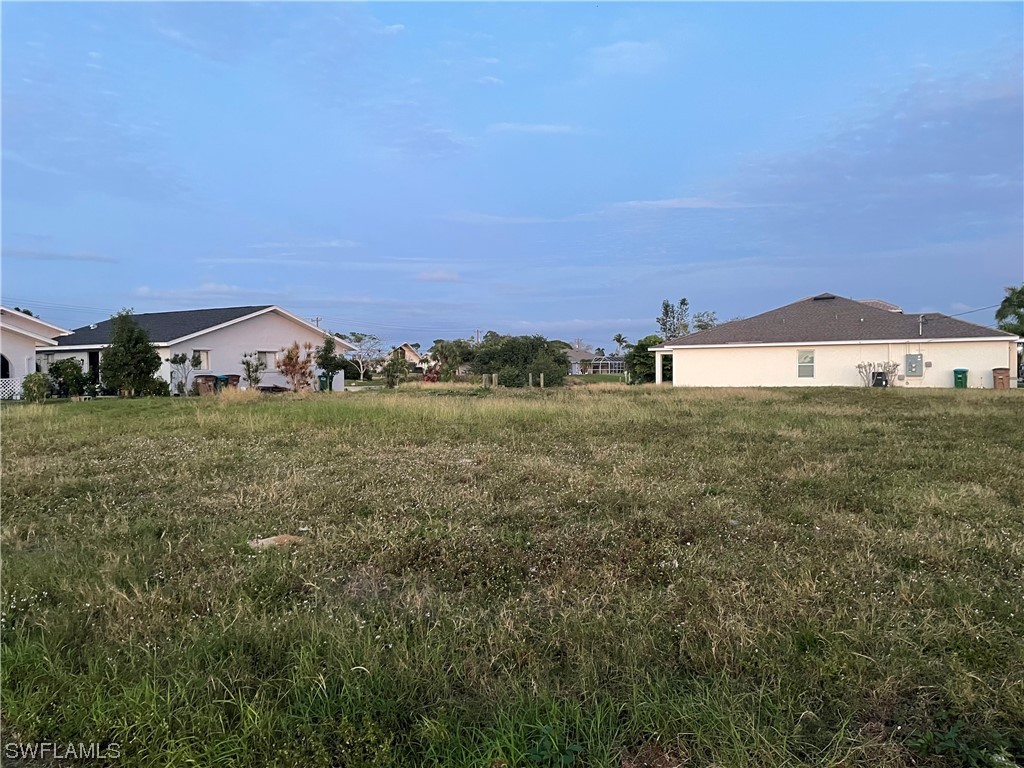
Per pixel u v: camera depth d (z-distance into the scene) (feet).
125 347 76.43
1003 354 78.13
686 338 94.02
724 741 7.75
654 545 15.05
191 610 11.55
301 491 20.85
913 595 11.84
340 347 115.96
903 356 81.35
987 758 7.41
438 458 27.61
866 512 17.95
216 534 16.19
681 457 27.48
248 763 7.64
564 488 21.40
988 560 14.05
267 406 49.73
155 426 39.50
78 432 36.73
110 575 13.00
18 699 8.77
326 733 8.06
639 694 8.60
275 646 10.16
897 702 8.65
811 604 11.48
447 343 163.53
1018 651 9.70
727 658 9.66
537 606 11.73
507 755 7.58
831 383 84.43
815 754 7.59
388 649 10.04
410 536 15.72
